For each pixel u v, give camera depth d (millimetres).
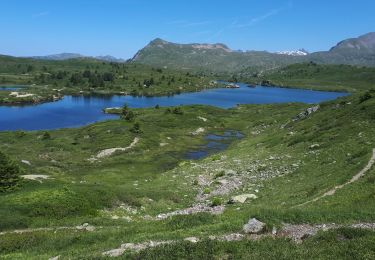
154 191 47312
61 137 107500
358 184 33781
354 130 61719
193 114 148000
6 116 171500
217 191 48094
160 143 103062
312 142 64312
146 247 21797
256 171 55344
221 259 19609
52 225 33281
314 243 20766
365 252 18656
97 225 33906
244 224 24891
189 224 27953
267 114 156875
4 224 31750
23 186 45188
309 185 39312
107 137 102312
